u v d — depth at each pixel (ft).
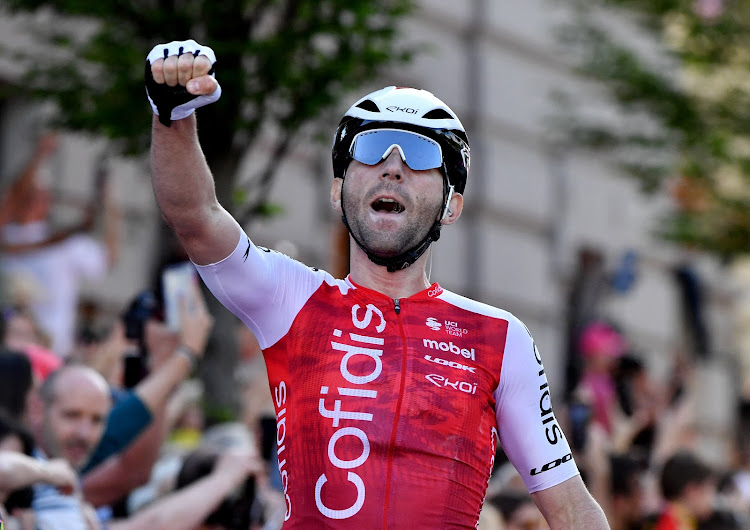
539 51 123.75
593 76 108.17
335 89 68.03
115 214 77.82
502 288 118.21
